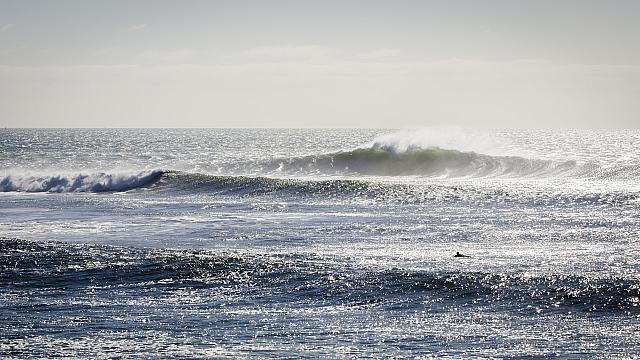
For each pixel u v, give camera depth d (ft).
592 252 184.24
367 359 107.76
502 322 125.08
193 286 150.71
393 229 225.97
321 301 139.33
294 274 157.58
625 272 156.56
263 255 177.78
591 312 128.98
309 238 209.77
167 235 216.74
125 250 182.50
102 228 231.50
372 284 148.87
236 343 115.24
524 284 145.28
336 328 122.83
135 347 113.50
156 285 151.53
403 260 173.17
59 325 124.67
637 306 130.93
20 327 123.65
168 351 111.34
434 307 134.31
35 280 155.94
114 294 145.59
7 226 236.43
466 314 129.70
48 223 243.19
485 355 109.09
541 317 127.24
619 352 109.19
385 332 120.47
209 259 170.91
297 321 127.03
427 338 117.19
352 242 202.18
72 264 168.25
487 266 165.17
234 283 152.25
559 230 221.46
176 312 132.57
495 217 251.39
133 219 252.83
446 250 188.75
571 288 141.69
